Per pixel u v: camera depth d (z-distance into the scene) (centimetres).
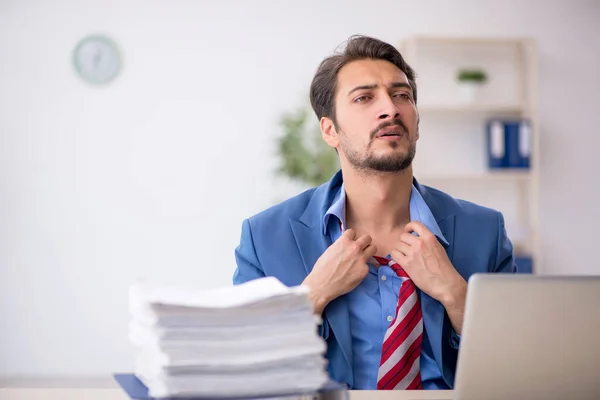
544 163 562
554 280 111
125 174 532
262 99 537
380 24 546
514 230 531
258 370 101
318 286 164
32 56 526
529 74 554
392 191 173
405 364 164
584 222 565
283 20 539
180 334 99
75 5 527
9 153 526
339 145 177
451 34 552
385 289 170
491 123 531
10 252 526
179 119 534
